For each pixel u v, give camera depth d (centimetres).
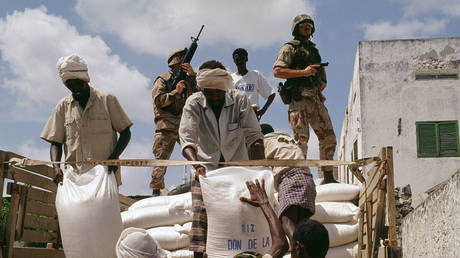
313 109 620
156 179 664
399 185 1697
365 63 1780
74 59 487
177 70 695
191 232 412
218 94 426
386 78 1764
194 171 421
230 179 395
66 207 445
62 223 445
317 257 280
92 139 495
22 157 456
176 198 519
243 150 439
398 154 1720
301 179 416
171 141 681
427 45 1762
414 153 1716
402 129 1733
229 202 386
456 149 1698
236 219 382
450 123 1717
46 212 504
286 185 414
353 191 497
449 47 1750
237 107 438
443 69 1744
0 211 433
